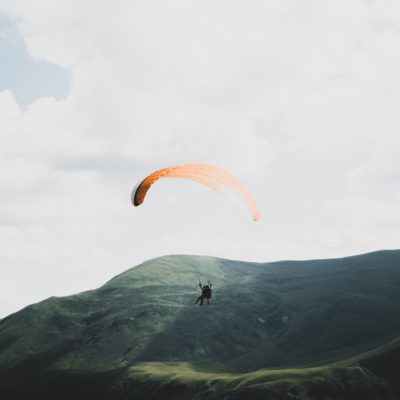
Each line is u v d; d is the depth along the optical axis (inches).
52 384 5841.5
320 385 4288.9
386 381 4493.1
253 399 4165.8
